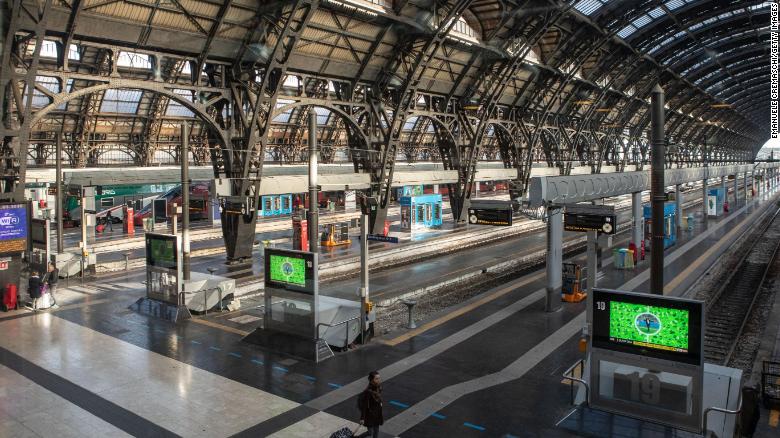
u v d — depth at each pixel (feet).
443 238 132.05
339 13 95.35
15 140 70.54
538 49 152.87
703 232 148.36
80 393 43.11
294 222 114.83
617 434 35.55
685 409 35.70
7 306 68.69
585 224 59.67
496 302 72.64
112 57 78.79
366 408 33.76
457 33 116.37
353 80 113.50
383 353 52.85
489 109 147.74
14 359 50.80
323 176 110.63
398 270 102.89
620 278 88.12
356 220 159.84
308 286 51.60
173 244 65.05
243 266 99.96
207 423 38.01
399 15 101.96
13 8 63.87
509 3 118.01
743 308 82.48
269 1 85.15
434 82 132.05
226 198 94.48
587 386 39.24
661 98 41.34
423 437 35.91
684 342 35.47
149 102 163.02
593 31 147.23
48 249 78.18
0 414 39.42
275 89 94.68
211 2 80.23
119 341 56.39
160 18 78.38
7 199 70.44
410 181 134.41
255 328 60.49
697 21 157.89
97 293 78.38
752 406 36.55
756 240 148.56
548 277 67.82
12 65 67.51
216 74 94.12
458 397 42.29
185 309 65.10
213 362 50.26
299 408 40.40
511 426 37.40
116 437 36.09
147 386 44.52
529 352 52.85
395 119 121.39
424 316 72.18
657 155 41.60
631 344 37.45
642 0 138.21
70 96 74.02
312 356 50.47
